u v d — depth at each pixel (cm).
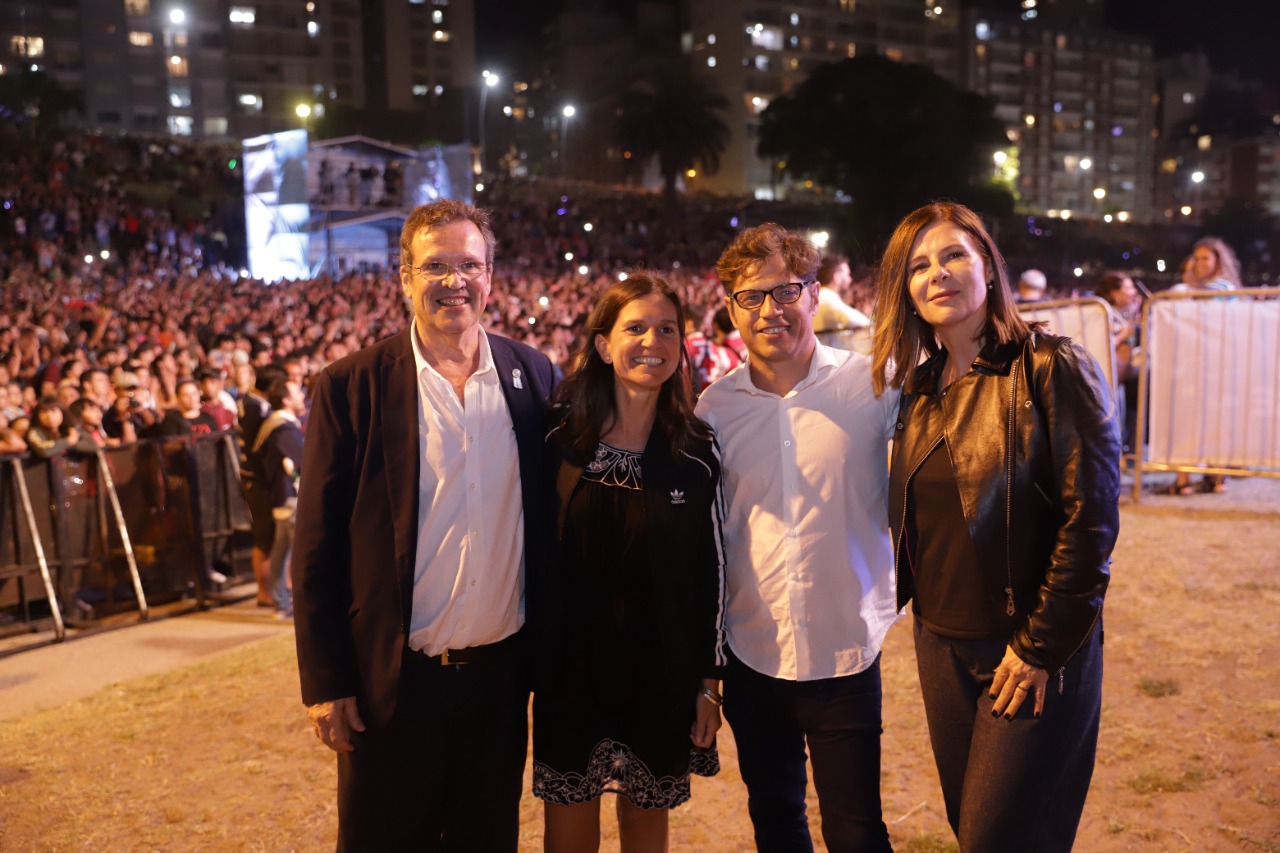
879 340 227
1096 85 11962
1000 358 209
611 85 10400
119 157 4756
